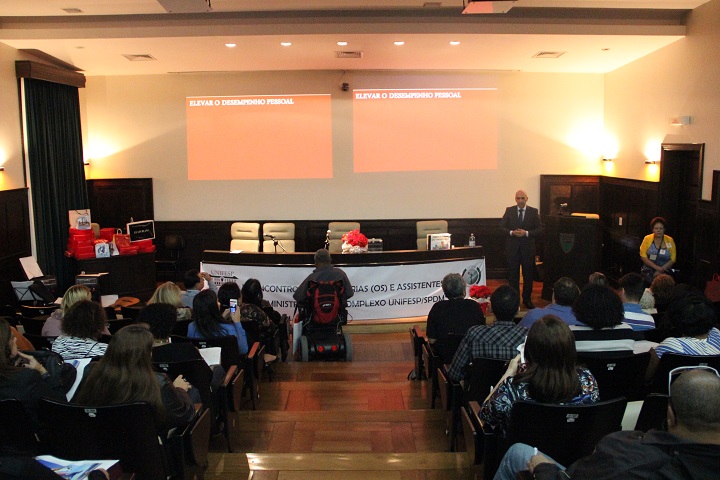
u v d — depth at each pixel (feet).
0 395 9.36
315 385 17.54
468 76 37.11
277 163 37.55
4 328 9.72
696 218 26.61
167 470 9.61
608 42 28.22
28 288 25.86
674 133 28.60
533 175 37.83
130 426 8.68
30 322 18.89
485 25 26.32
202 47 28.76
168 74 36.99
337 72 36.94
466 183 37.76
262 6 25.38
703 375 6.06
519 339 11.81
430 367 15.44
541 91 37.29
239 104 37.22
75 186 33.91
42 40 26.91
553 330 8.52
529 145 37.63
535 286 36.86
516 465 8.30
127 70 34.86
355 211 37.88
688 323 11.71
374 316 28.09
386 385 17.39
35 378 9.61
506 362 10.99
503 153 37.63
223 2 24.63
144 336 9.16
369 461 11.76
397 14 26.73
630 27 26.84
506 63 33.71
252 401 15.75
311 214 37.88
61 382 10.00
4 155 27.91
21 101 29.25
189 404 10.02
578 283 30.37
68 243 32.35
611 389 11.01
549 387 8.46
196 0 20.03
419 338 17.84
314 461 11.75
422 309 28.40
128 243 32.99
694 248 26.73
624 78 34.27
